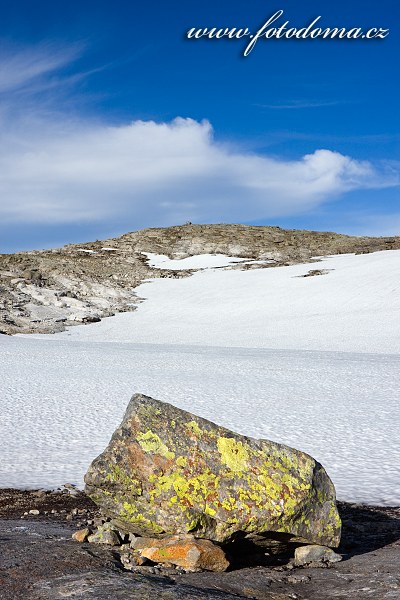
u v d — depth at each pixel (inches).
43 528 319.9
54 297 3095.5
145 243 4527.6
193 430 283.3
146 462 271.7
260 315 2694.4
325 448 593.9
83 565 235.5
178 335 2460.6
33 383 1114.1
